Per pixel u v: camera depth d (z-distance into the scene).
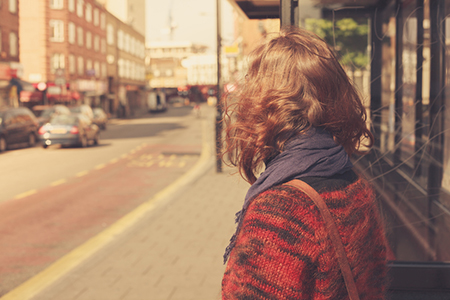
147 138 25.06
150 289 4.18
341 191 0.97
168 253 5.24
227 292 0.92
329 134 1.03
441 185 2.10
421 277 1.98
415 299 1.99
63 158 16.28
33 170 13.35
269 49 1.05
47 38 42.31
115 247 5.52
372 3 2.13
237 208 7.61
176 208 7.71
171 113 65.69
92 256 5.21
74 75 46.47
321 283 0.91
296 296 0.88
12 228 6.96
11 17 33.56
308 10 2.03
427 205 2.11
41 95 37.28
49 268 5.11
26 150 19.20
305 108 1.00
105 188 10.42
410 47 2.16
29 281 4.70
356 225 0.96
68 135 19.47
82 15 48.72
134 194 9.67
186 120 46.28
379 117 2.21
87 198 9.28
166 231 6.21
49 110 26.84
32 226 7.07
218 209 7.56
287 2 1.91
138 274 4.58
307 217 0.90
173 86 118.25
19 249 5.89
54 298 4.05
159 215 7.20
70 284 4.36
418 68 2.14
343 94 1.02
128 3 79.06
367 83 2.19
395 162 2.17
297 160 0.97
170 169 13.44
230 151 1.10
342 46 2.14
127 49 70.62
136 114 62.66
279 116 0.99
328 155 0.98
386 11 2.15
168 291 4.12
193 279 4.41
